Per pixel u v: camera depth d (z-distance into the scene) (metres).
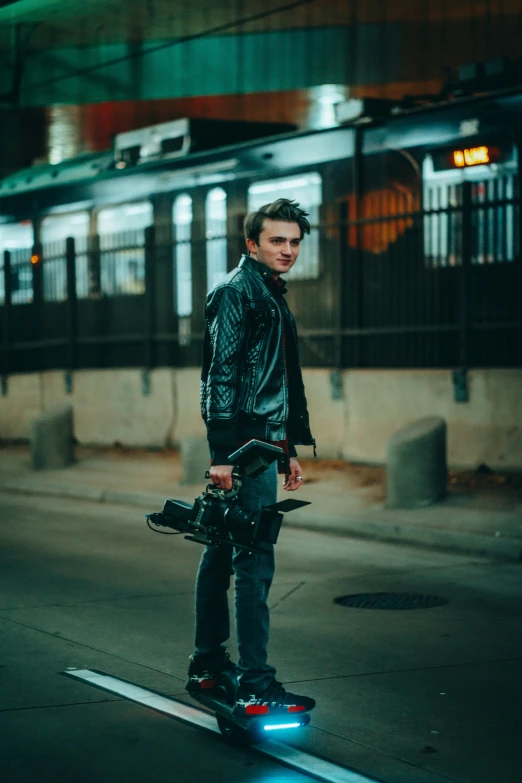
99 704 5.32
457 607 7.72
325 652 6.46
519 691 5.69
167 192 18.62
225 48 26.62
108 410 18.61
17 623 7.11
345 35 25.31
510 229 13.37
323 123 31.25
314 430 15.18
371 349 14.96
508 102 14.13
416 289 14.44
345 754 4.70
